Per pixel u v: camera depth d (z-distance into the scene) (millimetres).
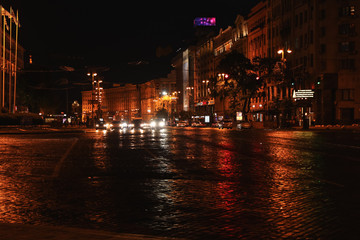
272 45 84125
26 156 18203
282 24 79375
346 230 5770
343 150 19875
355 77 65812
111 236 5207
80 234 5301
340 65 66250
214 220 6430
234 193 8797
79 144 27203
